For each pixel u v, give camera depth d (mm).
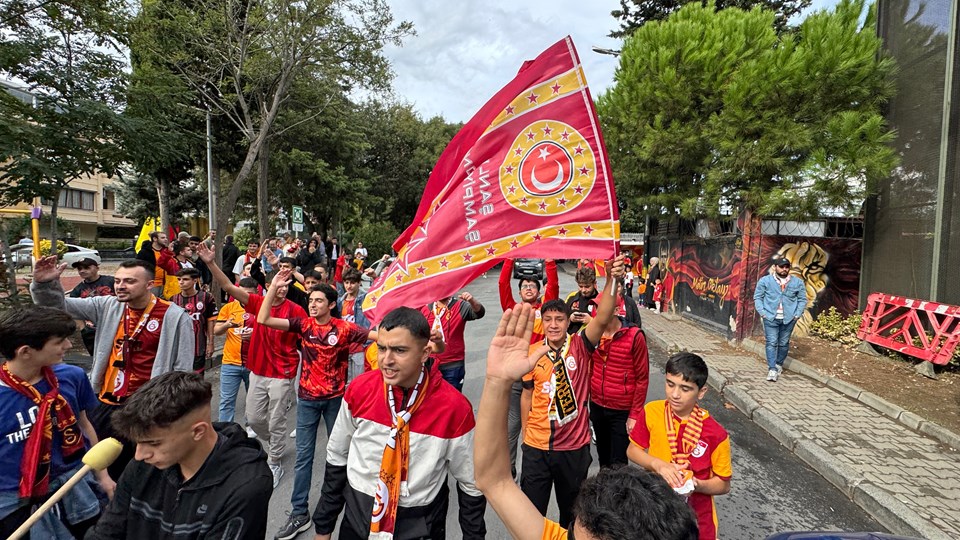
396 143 30578
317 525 2436
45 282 3137
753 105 9133
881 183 8820
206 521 1699
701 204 10516
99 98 8555
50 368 2576
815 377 7406
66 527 2576
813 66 8406
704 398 6988
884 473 4438
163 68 10461
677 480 2453
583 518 1318
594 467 4797
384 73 13781
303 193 22219
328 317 3803
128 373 3451
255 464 1818
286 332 4324
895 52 8578
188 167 18203
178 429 1662
